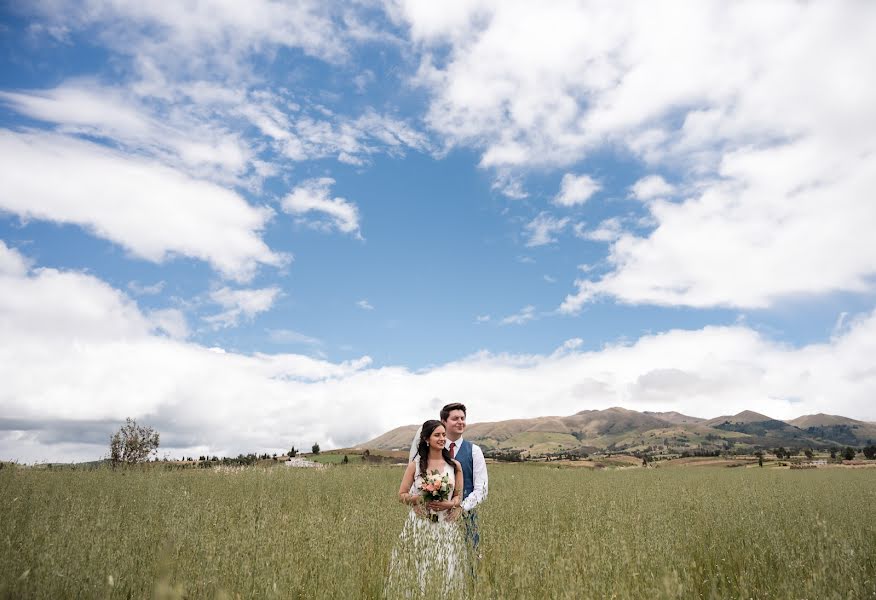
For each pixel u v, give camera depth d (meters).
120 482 10.93
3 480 9.71
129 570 4.01
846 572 3.99
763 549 5.21
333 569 4.13
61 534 4.73
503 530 5.37
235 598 3.58
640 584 3.71
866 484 15.38
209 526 5.94
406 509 6.14
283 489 11.91
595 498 9.82
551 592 3.60
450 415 5.59
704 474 22.16
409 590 3.92
